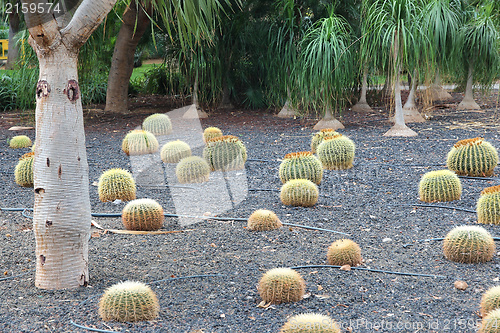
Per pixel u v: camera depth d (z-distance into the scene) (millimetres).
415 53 7996
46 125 2908
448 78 12984
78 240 3074
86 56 11586
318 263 3488
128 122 11156
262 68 12516
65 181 2965
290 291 2820
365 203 5047
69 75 2902
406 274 3248
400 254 3648
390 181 5898
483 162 5898
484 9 10867
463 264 3426
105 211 4910
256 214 4309
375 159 7113
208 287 3086
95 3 2795
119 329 2527
